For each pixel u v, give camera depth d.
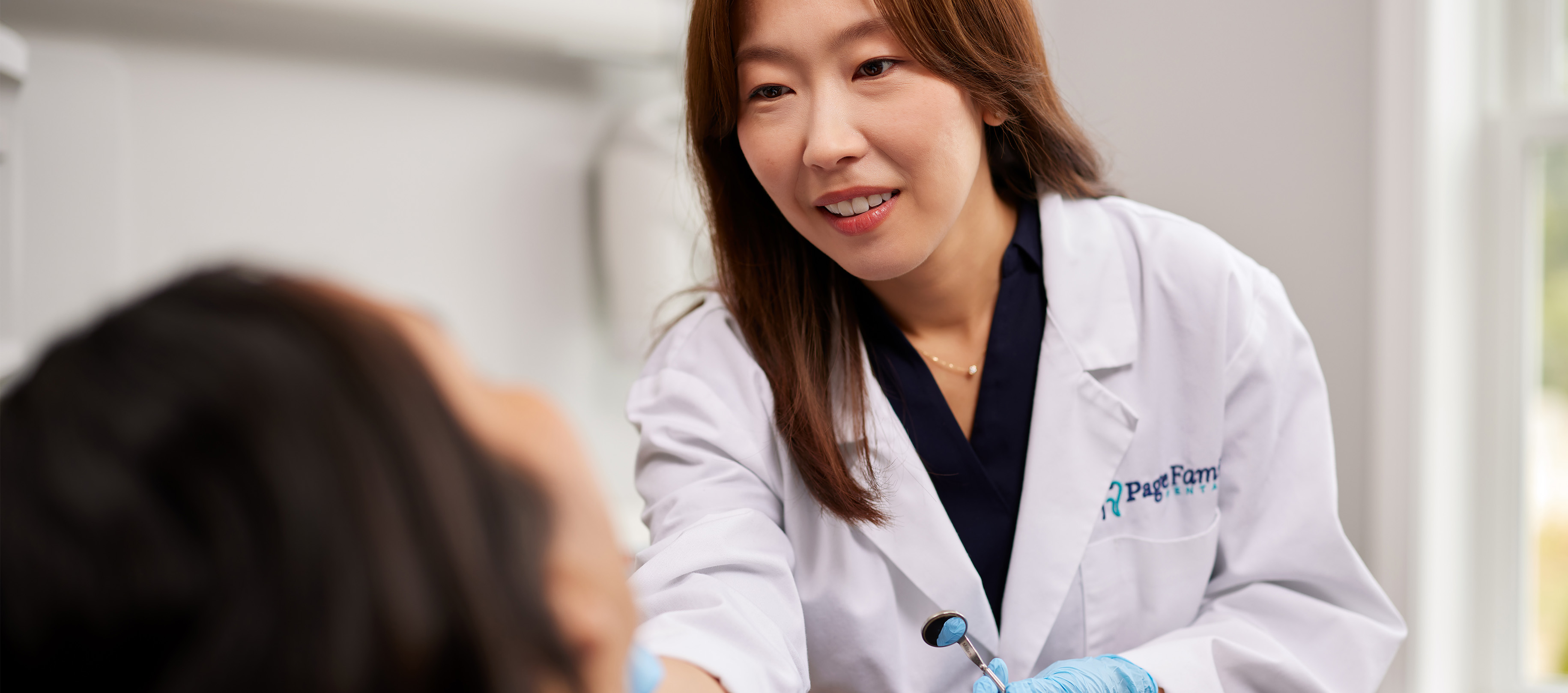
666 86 1.94
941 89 0.81
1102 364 0.95
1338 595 0.96
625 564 0.45
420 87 1.70
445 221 1.73
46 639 0.29
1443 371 1.68
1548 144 1.72
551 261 1.84
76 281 1.41
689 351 1.01
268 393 0.29
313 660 0.29
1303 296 1.76
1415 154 1.63
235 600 0.29
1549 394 1.79
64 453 0.29
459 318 1.75
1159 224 1.00
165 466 0.29
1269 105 1.78
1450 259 1.68
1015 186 1.02
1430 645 1.69
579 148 1.86
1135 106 1.92
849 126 0.80
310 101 1.60
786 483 0.95
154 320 0.31
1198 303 0.95
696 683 0.69
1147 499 0.96
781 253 0.96
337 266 1.64
